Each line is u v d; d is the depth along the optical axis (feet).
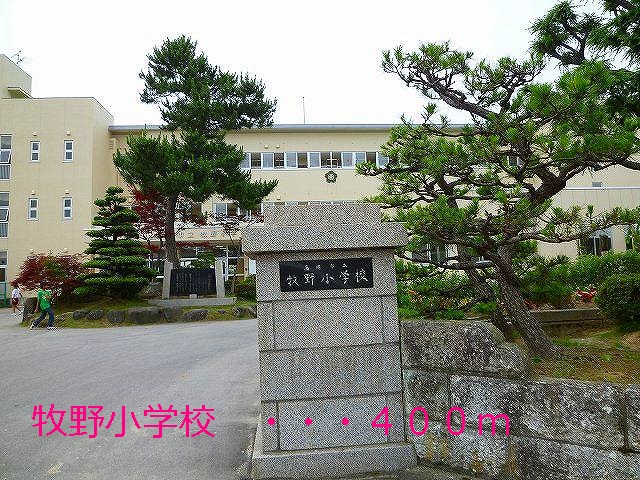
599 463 11.18
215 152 69.77
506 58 17.19
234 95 72.79
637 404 10.83
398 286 19.17
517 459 12.28
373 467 13.67
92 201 102.17
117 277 62.08
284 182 104.63
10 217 101.55
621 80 18.94
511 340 19.13
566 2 21.39
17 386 25.93
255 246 13.87
